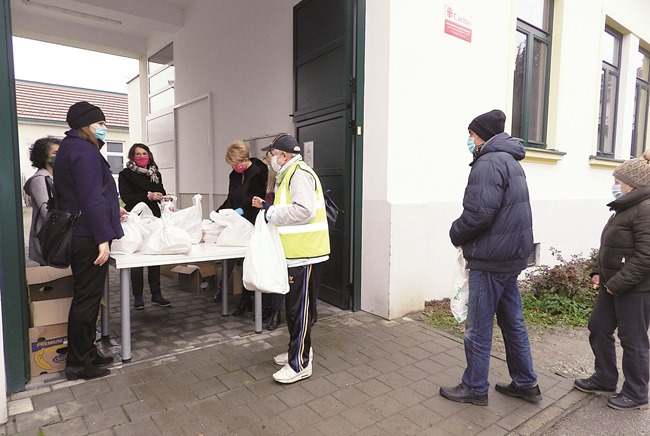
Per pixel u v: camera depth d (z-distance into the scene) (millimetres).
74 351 2668
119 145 18094
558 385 2801
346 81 4051
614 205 2531
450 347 3346
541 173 5848
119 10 7012
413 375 2869
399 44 3857
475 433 2229
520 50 5594
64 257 2469
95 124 2621
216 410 2383
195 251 3318
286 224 2549
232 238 3510
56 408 2363
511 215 2295
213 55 6648
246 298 4117
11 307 2475
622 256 2496
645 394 2520
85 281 2600
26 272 2809
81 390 2574
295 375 2707
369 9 3949
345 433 2197
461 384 2586
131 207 4227
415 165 4113
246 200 3984
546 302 4465
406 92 3957
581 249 6676
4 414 2197
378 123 3930
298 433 2188
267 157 3555
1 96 2334
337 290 4336
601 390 2693
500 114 2393
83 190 2469
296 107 4910
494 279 2369
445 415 2391
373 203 4016
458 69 4461
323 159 4492
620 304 2510
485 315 2416
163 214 3588
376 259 4023
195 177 7453
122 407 2389
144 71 9234
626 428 2338
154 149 8953
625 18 7270
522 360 2521
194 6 7129
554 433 2291
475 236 2367
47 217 2521
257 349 3262
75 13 7195
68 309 2768
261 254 2541
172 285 5398
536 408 2492
